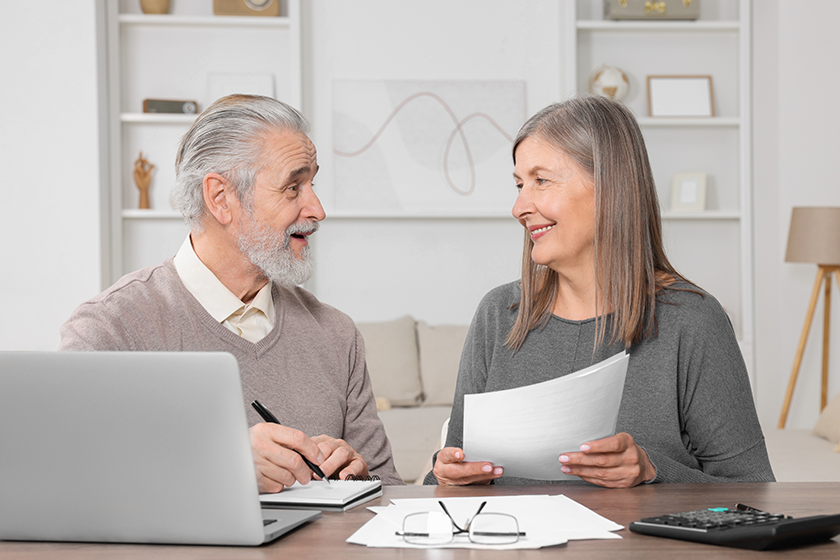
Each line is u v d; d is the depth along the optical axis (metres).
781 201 4.39
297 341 1.54
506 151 4.44
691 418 1.37
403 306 4.44
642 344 1.39
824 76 4.36
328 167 4.41
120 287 1.44
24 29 3.85
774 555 0.77
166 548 0.84
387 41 4.41
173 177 4.27
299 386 1.50
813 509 0.95
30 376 0.84
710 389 1.35
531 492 1.09
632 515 0.93
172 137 4.27
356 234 4.42
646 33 4.41
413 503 1.00
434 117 4.42
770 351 4.44
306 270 1.49
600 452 1.07
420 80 4.41
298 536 0.87
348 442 1.58
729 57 4.44
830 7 4.35
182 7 4.30
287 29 4.32
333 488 1.06
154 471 0.84
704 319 1.38
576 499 1.03
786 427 4.39
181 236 4.28
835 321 4.30
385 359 3.98
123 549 0.84
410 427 3.49
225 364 0.81
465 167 4.43
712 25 4.28
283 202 1.43
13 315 3.84
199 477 0.83
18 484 0.87
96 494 0.85
